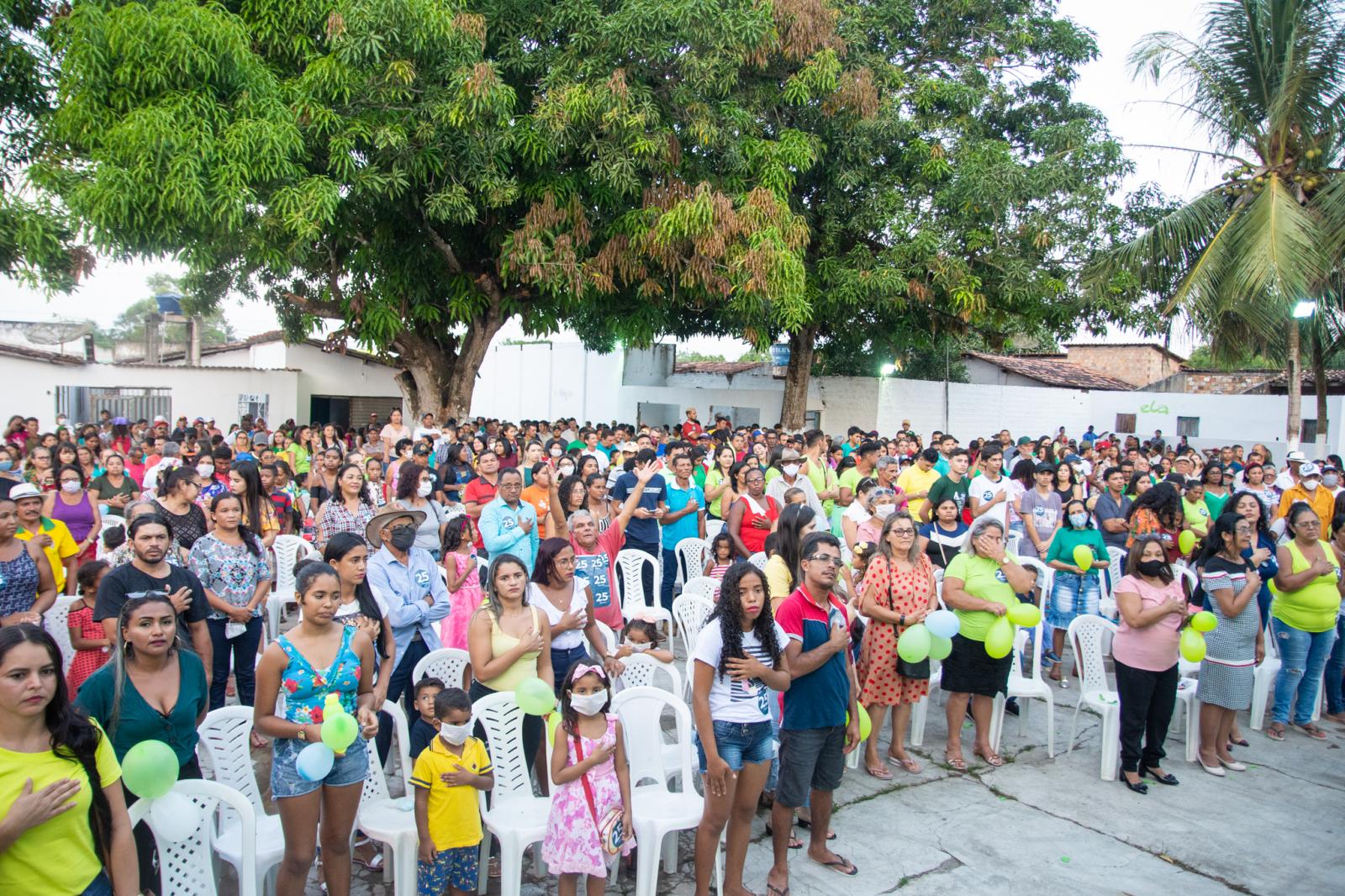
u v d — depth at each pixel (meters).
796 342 20.97
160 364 22.94
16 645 2.65
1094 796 5.69
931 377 27.25
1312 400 22.61
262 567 5.89
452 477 9.75
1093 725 6.98
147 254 11.66
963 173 17.16
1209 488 9.63
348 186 12.76
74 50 10.90
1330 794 5.85
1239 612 5.98
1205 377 30.55
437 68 12.66
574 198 14.10
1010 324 21.25
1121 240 18.16
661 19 13.22
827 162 17.98
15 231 11.56
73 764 2.80
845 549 7.91
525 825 4.05
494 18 14.20
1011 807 5.49
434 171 12.94
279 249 12.19
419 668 5.16
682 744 4.46
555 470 10.16
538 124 13.32
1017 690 6.43
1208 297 14.81
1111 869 4.77
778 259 13.45
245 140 10.97
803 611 4.39
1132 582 5.81
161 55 10.88
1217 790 5.86
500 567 4.54
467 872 3.99
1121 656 5.82
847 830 5.12
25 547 5.49
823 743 4.50
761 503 7.86
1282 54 14.88
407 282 14.91
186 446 12.35
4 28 12.88
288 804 3.62
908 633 5.27
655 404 25.53
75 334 23.55
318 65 11.96
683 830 4.96
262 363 24.69
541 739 4.81
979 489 8.61
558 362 27.00
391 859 4.40
